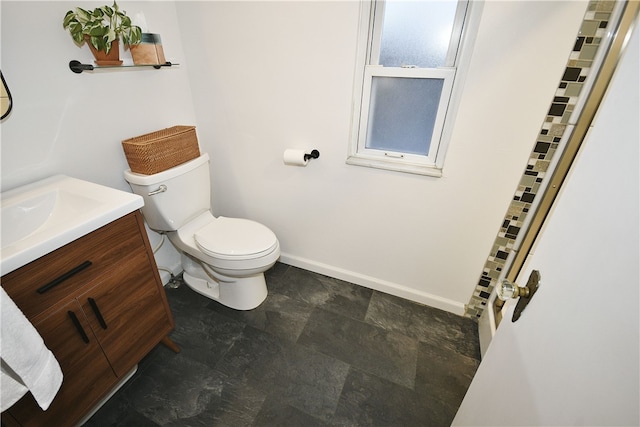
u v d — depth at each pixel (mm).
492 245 1434
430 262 1628
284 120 1559
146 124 1489
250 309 1689
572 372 452
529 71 1059
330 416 1194
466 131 1240
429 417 1202
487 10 1029
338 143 1502
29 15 1002
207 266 1637
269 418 1183
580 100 1020
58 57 1103
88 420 1152
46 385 759
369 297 1797
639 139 381
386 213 1587
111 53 1171
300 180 1695
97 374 1049
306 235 1882
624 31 879
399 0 1162
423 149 1426
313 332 1559
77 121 1207
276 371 1357
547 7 959
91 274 941
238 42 1454
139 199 1024
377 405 1236
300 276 1956
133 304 1127
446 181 1377
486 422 733
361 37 1244
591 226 462
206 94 1663
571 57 984
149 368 1351
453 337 1551
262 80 1500
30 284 784
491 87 1130
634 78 416
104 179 1362
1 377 701
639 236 357
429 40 1198
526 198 1258
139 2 1338
